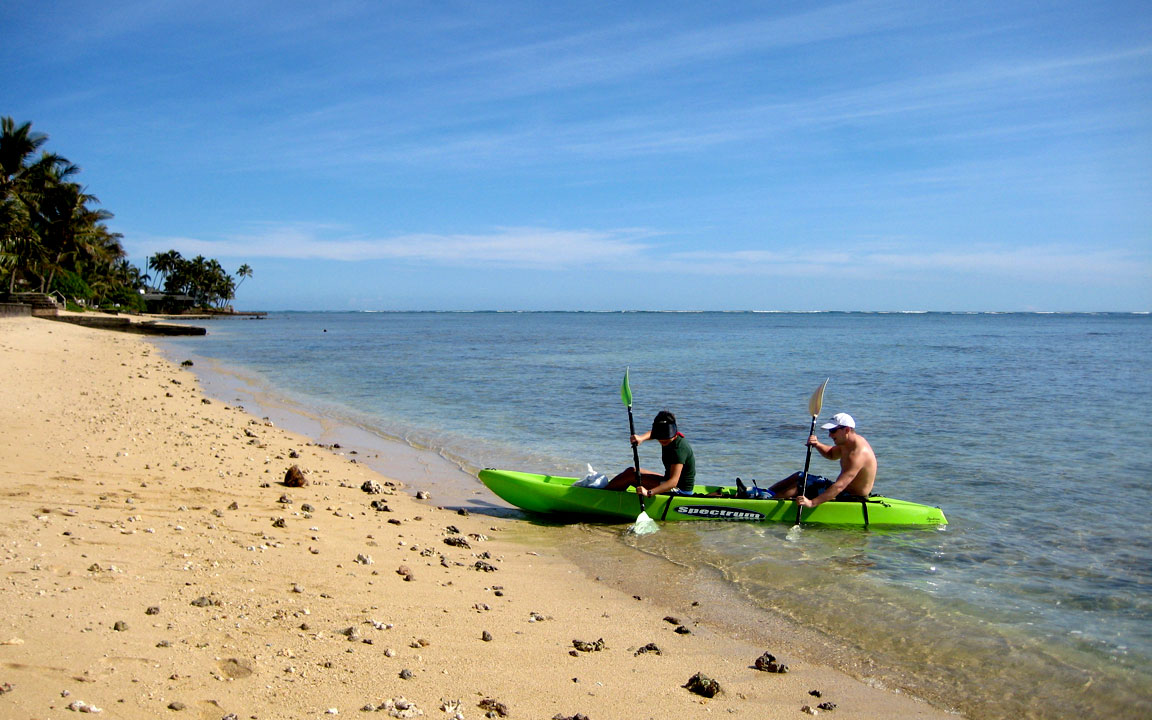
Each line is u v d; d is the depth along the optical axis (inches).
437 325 5428.2
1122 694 178.9
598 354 1784.0
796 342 2514.8
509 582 245.6
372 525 301.3
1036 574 267.7
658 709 156.5
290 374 1152.8
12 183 1962.4
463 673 162.4
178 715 122.7
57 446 384.2
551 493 345.1
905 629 216.5
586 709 152.6
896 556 288.8
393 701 139.9
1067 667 192.9
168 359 1384.1
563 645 189.2
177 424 525.0
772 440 577.3
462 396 860.6
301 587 205.2
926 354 1795.0
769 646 202.8
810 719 159.5
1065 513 358.0
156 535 234.7
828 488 339.6
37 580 177.0
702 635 208.8
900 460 494.9
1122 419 686.5
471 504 372.2
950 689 179.6
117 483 313.3
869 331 3821.4
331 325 4977.9
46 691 123.0
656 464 474.9
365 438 565.0
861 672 188.1
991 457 505.0
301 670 149.9
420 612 200.2
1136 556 289.3
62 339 1385.3
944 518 336.5
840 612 229.5
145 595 179.0
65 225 2301.9
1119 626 220.4
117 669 136.2
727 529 329.1
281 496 324.8
